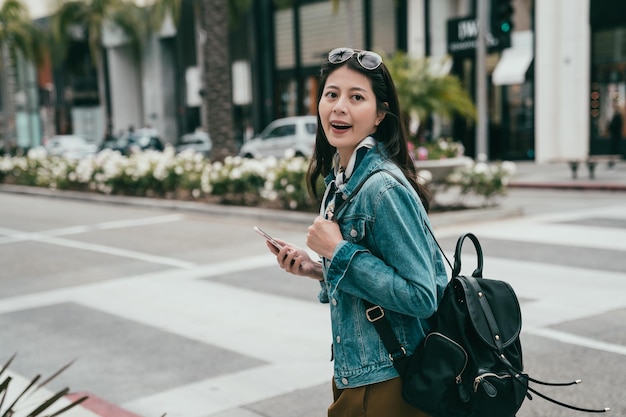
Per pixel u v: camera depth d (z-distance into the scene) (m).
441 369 2.01
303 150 24.70
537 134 25.06
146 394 4.62
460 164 12.84
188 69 42.91
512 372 2.05
